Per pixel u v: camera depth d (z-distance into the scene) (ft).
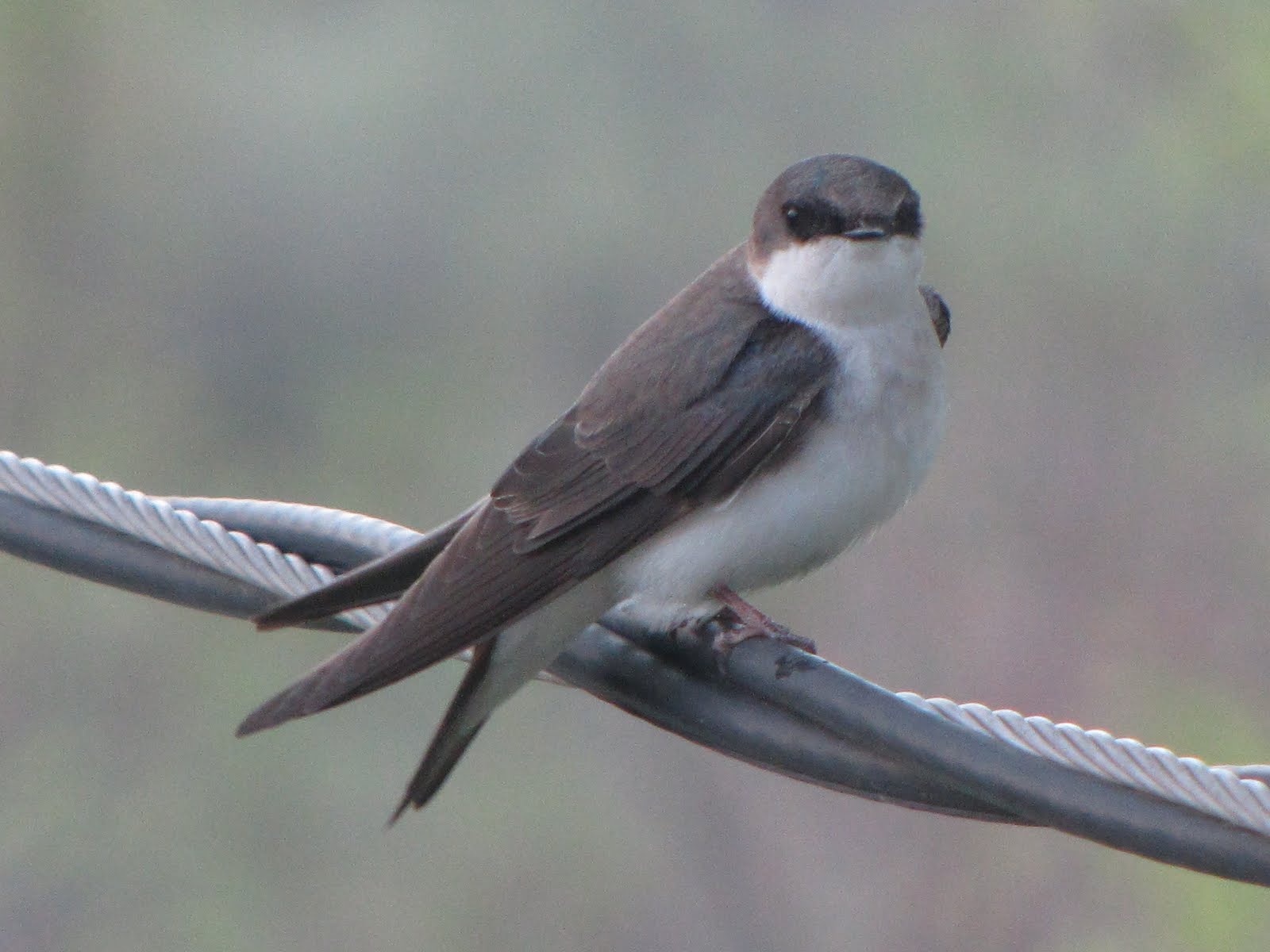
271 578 18.74
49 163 51.75
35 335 52.06
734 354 20.54
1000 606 49.70
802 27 49.49
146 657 49.55
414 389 50.78
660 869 51.26
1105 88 48.42
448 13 48.83
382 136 48.93
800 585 51.19
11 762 48.96
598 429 20.56
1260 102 46.44
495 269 49.55
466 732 19.13
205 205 51.06
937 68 49.29
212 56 50.80
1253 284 47.88
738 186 48.85
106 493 18.78
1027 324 49.57
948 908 48.78
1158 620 48.75
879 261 20.45
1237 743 46.65
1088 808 14.65
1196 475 49.03
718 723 17.17
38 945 47.85
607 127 48.65
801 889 50.49
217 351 51.78
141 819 48.75
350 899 49.03
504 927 49.88
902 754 15.57
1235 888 41.16
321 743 49.26
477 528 19.54
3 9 51.19
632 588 20.53
